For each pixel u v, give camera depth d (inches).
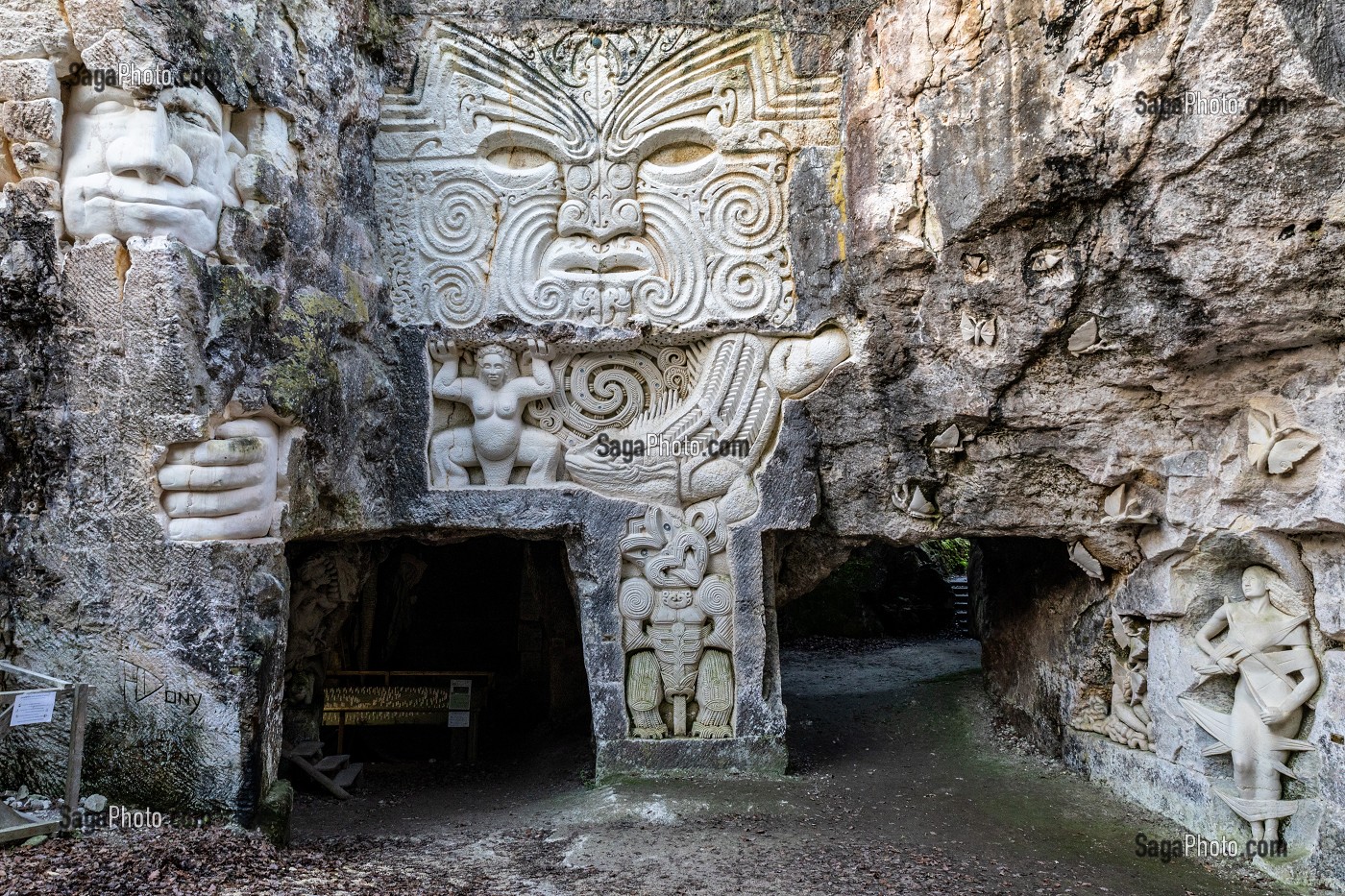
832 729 302.8
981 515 243.3
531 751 313.0
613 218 245.3
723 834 203.8
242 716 177.0
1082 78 184.7
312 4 211.6
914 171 214.8
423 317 244.7
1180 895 180.4
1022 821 220.2
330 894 155.7
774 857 190.2
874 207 221.6
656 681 250.7
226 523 178.5
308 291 205.6
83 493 175.5
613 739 248.8
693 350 252.2
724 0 241.0
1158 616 227.1
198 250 178.1
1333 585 186.5
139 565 174.9
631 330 245.3
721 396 246.7
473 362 250.5
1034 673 285.7
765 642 250.1
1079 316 204.2
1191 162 174.1
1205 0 165.9
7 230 173.0
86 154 173.8
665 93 243.4
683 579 248.8
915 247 216.5
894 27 215.2
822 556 265.4
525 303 244.5
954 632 498.0
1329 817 183.3
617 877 177.8
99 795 173.8
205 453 174.7
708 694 250.4
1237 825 201.0
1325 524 183.2
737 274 245.4
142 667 175.3
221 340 177.9
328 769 266.1
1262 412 196.7
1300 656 195.3
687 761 248.8
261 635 181.6
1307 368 187.9
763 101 242.4
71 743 164.2
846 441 245.4
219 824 174.4
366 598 329.7
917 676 366.3
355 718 301.6
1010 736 290.8
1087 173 187.0
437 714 303.3
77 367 174.9
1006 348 214.5
